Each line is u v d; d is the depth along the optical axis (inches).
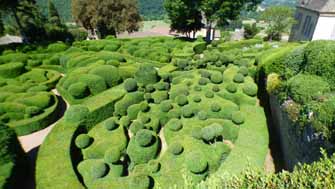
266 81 616.4
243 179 226.1
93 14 1581.0
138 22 1745.8
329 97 369.7
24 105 645.3
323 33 1197.1
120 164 496.1
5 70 882.8
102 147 536.1
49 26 1860.2
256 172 231.6
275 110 564.4
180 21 1497.3
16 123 608.1
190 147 509.4
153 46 1259.8
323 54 426.0
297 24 1480.1
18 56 1022.4
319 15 1169.4
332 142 304.7
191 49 1165.7
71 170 456.4
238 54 979.3
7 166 422.3
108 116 656.4
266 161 483.8
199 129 541.0
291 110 422.0
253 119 553.3
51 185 424.5
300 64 492.7
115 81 797.9
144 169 492.4
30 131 620.7
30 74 887.1
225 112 587.8
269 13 1517.0
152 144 535.2
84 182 470.9
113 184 456.4
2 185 390.9
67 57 1020.5
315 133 343.0
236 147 474.6
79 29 2089.1
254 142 486.0
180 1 1378.0
